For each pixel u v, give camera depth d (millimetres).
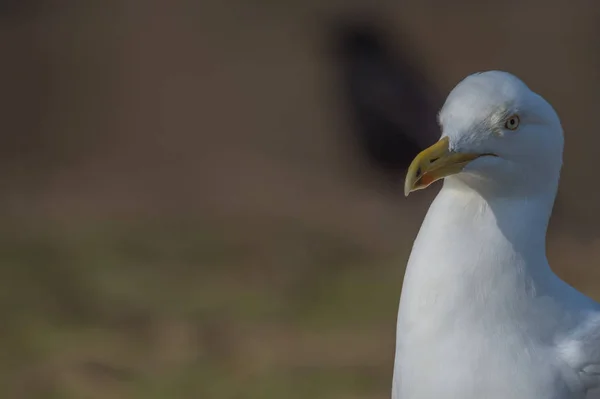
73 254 14570
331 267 14188
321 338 11625
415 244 5637
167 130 22266
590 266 13602
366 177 18469
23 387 10453
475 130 5441
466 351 5348
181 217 16578
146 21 27781
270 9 28516
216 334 11789
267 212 16922
